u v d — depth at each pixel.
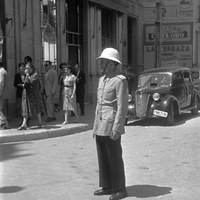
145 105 14.02
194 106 16.58
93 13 22.42
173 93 14.64
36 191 6.50
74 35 21.05
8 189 6.61
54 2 18.31
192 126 13.79
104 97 5.84
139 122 15.07
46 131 11.66
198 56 36.00
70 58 20.70
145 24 32.59
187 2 32.00
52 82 13.99
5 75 12.17
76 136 11.98
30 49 16.30
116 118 5.68
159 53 25.70
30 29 16.28
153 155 9.09
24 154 9.35
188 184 6.81
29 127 12.53
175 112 14.67
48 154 9.34
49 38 17.92
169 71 15.09
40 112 12.38
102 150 6.07
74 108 13.59
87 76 21.89
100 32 23.41
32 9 16.39
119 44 27.20
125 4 27.69
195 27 34.06
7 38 14.89
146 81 15.27
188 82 16.12
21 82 13.44
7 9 14.89
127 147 10.05
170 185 6.75
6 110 14.69
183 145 10.23
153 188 6.57
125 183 6.37
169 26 32.53
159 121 15.20
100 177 6.20
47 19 17.70
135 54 31.86
